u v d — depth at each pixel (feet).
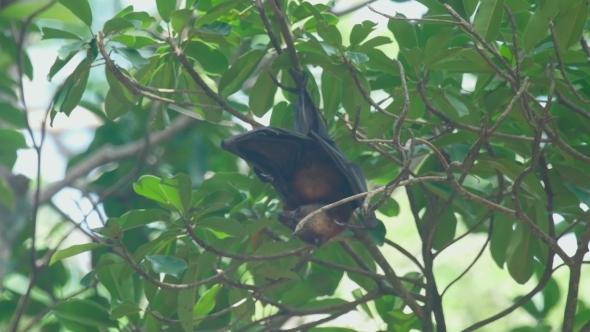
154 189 33.17
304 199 35.40
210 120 37.40
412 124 37.60
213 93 33.91
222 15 33.78
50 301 45.50
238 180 38.42
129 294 39.17
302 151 35.58
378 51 33.78
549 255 35.12
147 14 34.19
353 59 32.40
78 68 33.68
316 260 36.63
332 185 35.42
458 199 35.45
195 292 33.47
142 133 54.44
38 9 42.70
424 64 32.04
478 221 38.91
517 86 28.78
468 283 69.67
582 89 34.60
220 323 39.40
